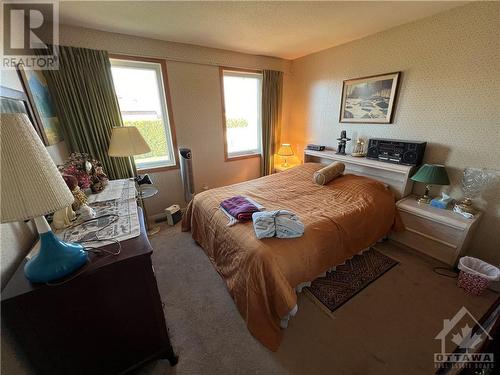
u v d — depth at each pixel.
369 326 1.43
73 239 1.10
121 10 1.78
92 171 1.88
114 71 2.46
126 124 2.65
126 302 1.00
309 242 1.51
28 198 0.69
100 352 1.02
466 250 2.00
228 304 1.62
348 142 3.02
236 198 2.04
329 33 2.41
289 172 2.96
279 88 3.53
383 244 2.30
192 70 2.81
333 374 1.17
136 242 1.07
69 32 2.06
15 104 1.26
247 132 3.69
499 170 1.82
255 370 1.20
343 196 2.20
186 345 1.33
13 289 0.80
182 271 1.97
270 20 2.05
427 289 1.72
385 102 2.49
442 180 1.96
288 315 1.38
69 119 2.17
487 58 1.76
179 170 3.04
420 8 1.87
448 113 2.04
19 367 0.84
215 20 2.03
